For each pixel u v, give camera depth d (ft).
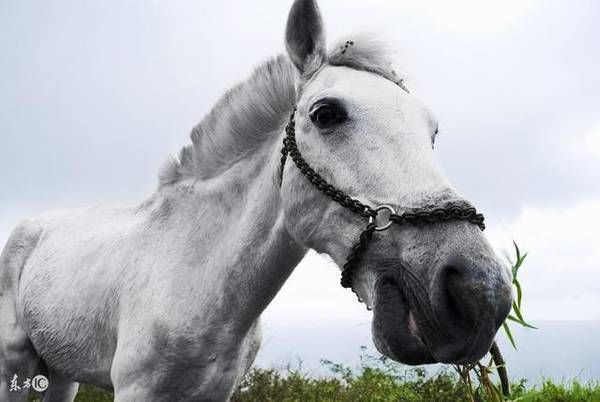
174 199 8.84
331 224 6.47
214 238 8.16
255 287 7.84
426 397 13.93
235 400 15.53
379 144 6.07
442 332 5.23
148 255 8.67
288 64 7.89
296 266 8.04
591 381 14.37
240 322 7.98
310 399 15.80
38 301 10.16
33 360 10.99
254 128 8.05
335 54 7.16
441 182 5.70
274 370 17.01
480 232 5.43
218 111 8.44
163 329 7.92
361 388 16.12
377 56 7.06
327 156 6.46
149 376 7.97
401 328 5.55
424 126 6.32
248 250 7.77
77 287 9.52
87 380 9.78
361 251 6.04
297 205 6.86
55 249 10.64
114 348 8.93
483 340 4.98
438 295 5.22
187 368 7.93
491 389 7.75
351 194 6.18
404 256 5.62
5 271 11.44
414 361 5.49
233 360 8.13
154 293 8.17
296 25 7.22
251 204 7.87
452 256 5.23
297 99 7.25
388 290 5.74
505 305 5.09
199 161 8.57
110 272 9.06
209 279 7.97
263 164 7.95
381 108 6.23
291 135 7.09
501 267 5.24
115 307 8.82
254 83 8.14
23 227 11.71
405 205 5.68
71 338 9.50
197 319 7.90
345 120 6.34
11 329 10.89
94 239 10.05
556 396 13.26
